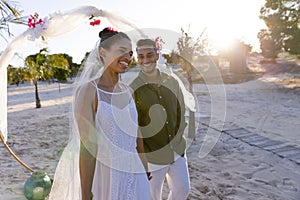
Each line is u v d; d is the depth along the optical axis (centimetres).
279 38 2505
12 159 621
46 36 238
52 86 3578
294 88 2042
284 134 799
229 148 666
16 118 1241
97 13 227
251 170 530
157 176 265
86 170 200
